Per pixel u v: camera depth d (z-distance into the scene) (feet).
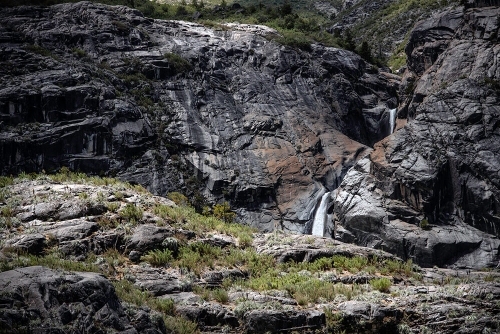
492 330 56.80
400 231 161.38
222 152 194.29
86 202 79.51
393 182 170.30
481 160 170.09
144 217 80.33
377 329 59.06
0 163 158.40
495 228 164.25
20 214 76.54
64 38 209.97
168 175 178.81
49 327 42.16
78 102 178.50
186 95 208.64
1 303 43.01
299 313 58.65
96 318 45.42
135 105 190.29
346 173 197.16
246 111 214.07
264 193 186.50
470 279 74.49
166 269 70.64
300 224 180.96
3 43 197.88
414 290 67.21
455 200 169.99
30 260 59.88
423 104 191.52
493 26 209.87
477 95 187.32
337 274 75.51
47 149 165.68
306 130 209.56
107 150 174.91
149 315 51.49
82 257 68.33
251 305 59.21
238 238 86.02
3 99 167.22
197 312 57.82
